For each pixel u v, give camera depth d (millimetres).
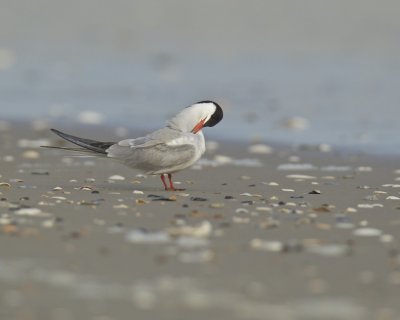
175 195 12086
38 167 14859
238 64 33594
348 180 14141
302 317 6836
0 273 7891
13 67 32562
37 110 23750
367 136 19797
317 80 29547
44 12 45219
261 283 7723
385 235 9617
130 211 10727
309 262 8398
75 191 12234
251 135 19906
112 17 44750
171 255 8539
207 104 12688
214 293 7426
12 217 10148
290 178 14258
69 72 31594
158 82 29422
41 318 6762
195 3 47594
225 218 10352
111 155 12453
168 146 12281
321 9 45688
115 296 7305
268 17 44500
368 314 6922
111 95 26750
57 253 8555
